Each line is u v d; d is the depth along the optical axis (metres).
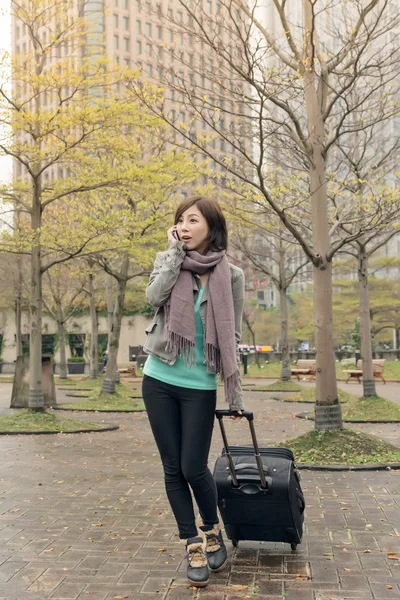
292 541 3.86
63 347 28.28
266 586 3.39
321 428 8.09
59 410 15.64
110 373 16.73
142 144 14.47
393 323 40.38
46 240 11.95
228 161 8.59
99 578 3.59
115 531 4.64
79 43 12.28
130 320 47.25
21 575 3.66
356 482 6.45
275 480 3.63
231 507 3.73
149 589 3.39
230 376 3.32
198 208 3.49
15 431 10.92
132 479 6.77
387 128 15.52
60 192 12.43
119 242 13.09
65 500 5.73
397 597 3.24
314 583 3.43
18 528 4.75
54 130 11.71
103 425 11.78
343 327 39.50
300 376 29.30
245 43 7.19
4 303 34.62
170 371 3.37
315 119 8.38
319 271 8.23
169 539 4.41
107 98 12.16
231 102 8.01
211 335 3.33
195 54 10.53
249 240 22.59
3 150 11.66
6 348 48.66
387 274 42.94
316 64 9.77
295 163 12.47
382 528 4.62
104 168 12.25
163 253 3.47
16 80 12.34
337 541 4.26
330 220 11.36
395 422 12.50
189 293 3.35
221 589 3.35
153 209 15.14
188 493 3.50
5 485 6.47
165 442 3.41
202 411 3.37
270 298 75.94
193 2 7.66
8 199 12.52
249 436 10.54
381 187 10.61
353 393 20.58
